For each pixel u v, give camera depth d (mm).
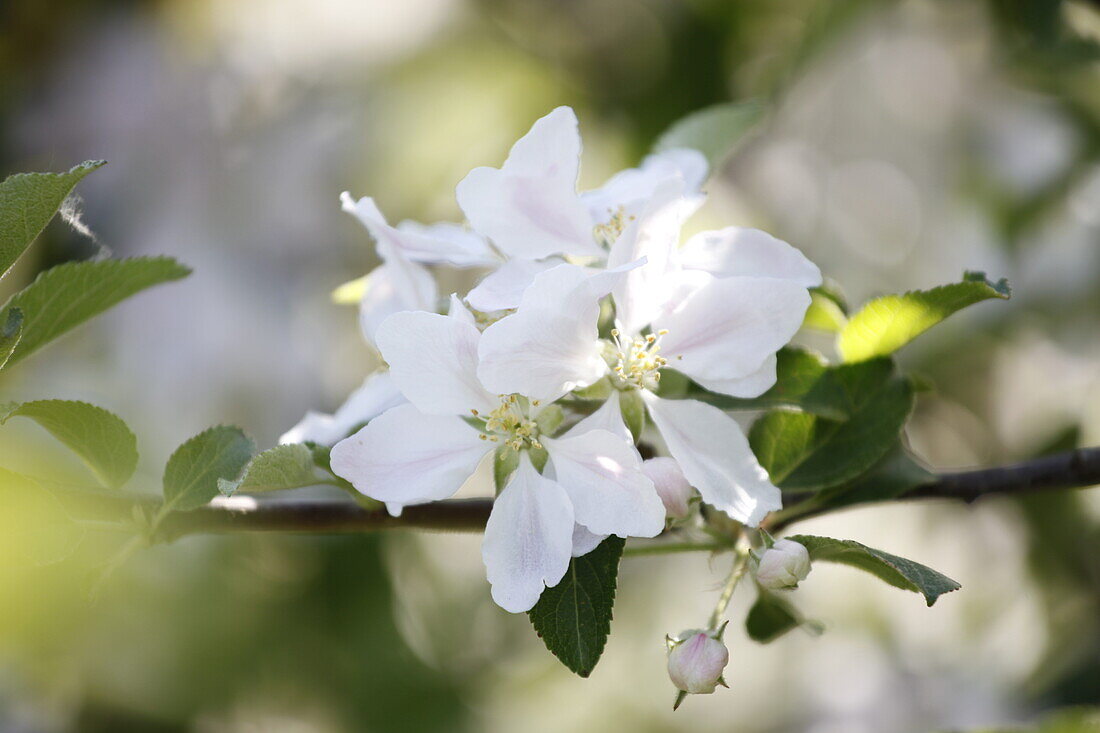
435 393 499
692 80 866
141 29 871
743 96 865
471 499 521
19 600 510
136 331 841
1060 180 876
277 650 839
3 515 489
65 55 860
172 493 503
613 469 496
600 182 872
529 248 515
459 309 500
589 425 505
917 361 866
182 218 855
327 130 886
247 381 853
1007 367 885
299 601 848
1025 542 887
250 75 883
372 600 859
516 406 502
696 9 872
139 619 798
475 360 498
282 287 867
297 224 873
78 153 851
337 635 854
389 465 499
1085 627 834
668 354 506
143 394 833
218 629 822
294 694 850
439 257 525
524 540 497
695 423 507
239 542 833
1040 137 889
